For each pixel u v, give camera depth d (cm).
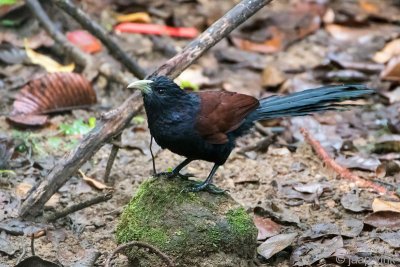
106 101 1314
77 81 1256
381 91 1383
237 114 818
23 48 1450
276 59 1535
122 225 807
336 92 891
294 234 877
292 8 1734
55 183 890
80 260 820
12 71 1378
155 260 766
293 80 1393
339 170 1075
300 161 1131
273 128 1246
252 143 1195
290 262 833
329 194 1016
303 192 1010
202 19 1697
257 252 841
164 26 1639
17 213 915
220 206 784
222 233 765
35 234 876
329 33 1666
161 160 1120
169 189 792
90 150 907
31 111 1214
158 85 776
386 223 912
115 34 1588
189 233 761
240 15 955
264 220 918
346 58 1530
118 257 835
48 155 1099
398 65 1412
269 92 1391
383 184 1049
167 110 783
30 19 1520
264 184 1052
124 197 985
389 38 1641
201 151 801
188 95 801
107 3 1703
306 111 885
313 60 1534
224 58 1523
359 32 1672
